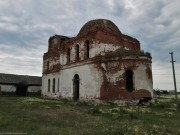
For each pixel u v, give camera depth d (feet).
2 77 151.43
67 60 95.91
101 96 74.59
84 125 34.88
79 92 83.92
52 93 107.76
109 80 75.56
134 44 92.79
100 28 79.61
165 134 29.81
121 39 86.38
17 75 162.40
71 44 92.89
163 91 206.08
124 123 37.22
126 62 74.54
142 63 74.95
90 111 52.34
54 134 27.91
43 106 64.69
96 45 78.38
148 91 74.49
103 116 45.96
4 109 54.29
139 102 72.43
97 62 76.84
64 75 95.91
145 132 29.32
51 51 113.60
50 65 114.11
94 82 77.00
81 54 85.71
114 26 90.48
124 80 73.82
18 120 37.52
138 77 73.77
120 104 71.92
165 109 63.05
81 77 83.87
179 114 52.70
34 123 35.58
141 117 45.14
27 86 154.61
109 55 77.56
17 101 84.53
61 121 38.52
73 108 60.80
